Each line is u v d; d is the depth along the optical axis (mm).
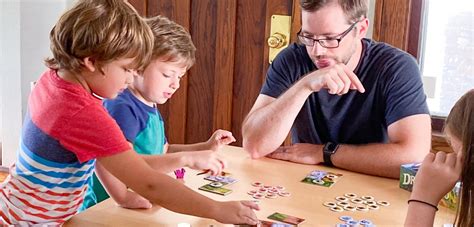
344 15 1689
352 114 1871
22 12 3150
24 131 1275
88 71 1218
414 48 2453
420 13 2426
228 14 2676
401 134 1714
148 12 2814
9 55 3217
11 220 1306
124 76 1266
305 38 1752
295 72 1943
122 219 1230
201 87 2789
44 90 1240
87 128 1175
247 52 2672
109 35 1188
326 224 1209
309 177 1560
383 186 1512
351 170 1657
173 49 1585
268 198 1366
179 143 2871
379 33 2430
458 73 2459
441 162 1196
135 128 1573
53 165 1233
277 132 1748
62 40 1209
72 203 1313
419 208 1170
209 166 1461
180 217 1250
